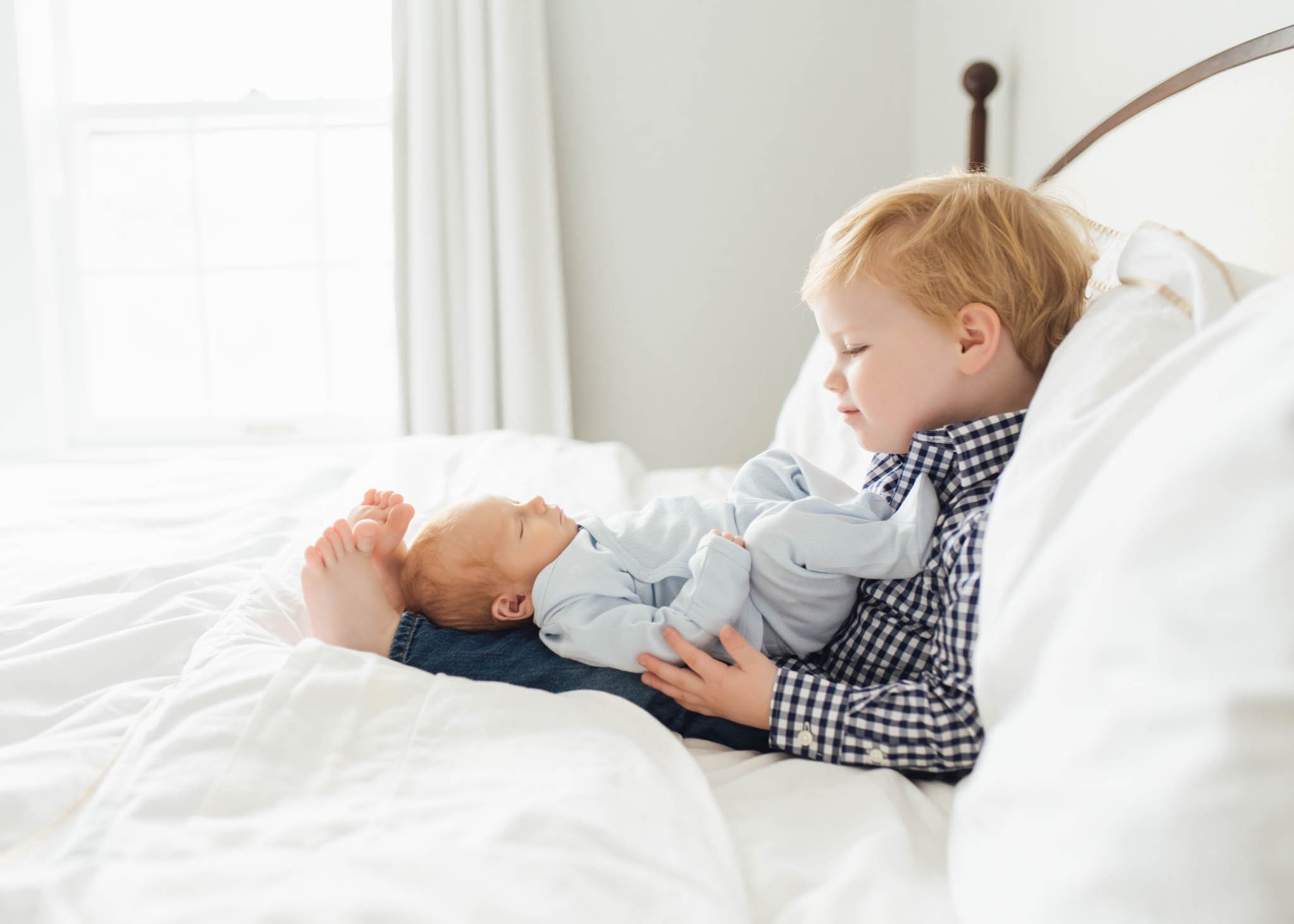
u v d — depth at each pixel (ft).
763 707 2.41
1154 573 1.52
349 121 8.72
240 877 1.65
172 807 1.88
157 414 8.96
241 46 8.73
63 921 1.55
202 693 2.25
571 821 1.81
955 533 2.52
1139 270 2.43
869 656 2.64
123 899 1.60
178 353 8.96
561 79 8.13
